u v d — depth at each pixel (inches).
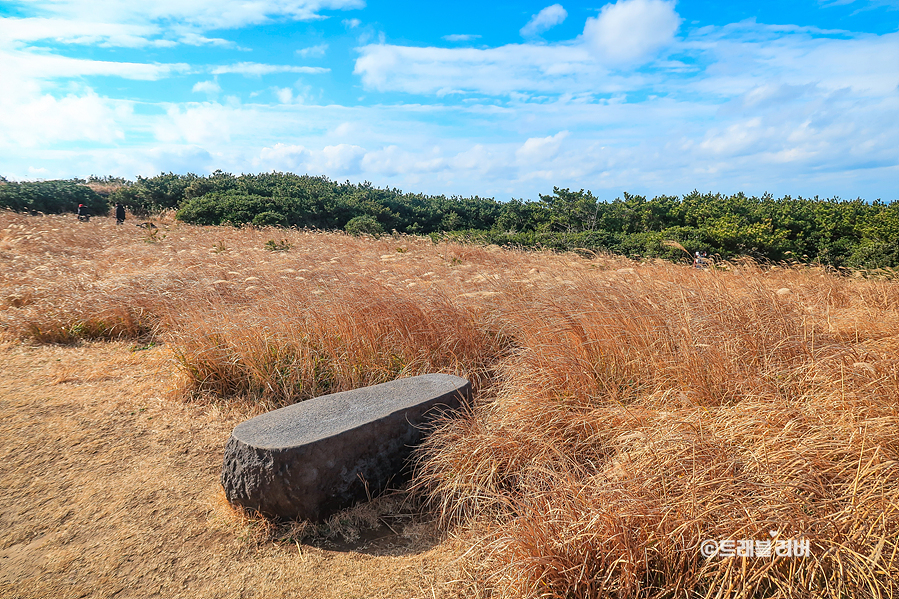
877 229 647.8
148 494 145.3
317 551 124.5
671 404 156.8
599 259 374.0
